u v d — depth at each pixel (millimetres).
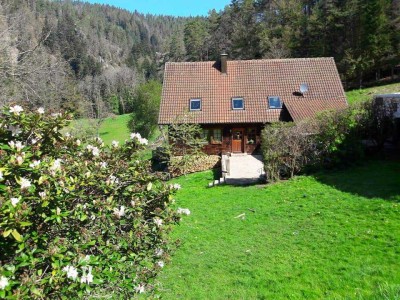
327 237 9188
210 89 26188
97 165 4234
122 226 4336
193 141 23797
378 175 13750
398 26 41969
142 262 4398
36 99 14438
